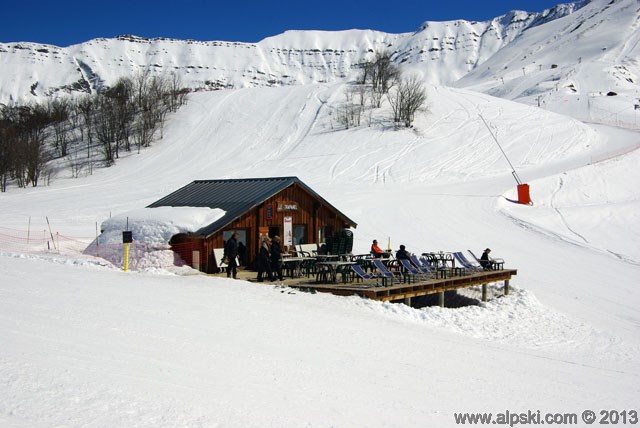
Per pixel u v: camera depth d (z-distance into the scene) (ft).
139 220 73.05
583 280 85.81
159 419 21.40
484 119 266.77
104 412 21.30
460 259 74.28
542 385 35.01
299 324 42.06
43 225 127.13
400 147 228.43
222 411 23.15
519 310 65.36
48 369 24.99
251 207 70.23
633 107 411.34
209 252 67.82
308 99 300.61
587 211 132.67
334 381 29.60
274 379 28.55
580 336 57.26
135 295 46.57
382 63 331.98
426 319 53.11
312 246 75.56
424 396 29.19
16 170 217.77
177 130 280.10
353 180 189.88
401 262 63.67
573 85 570.46
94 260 69.31
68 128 306.14
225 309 44.45
